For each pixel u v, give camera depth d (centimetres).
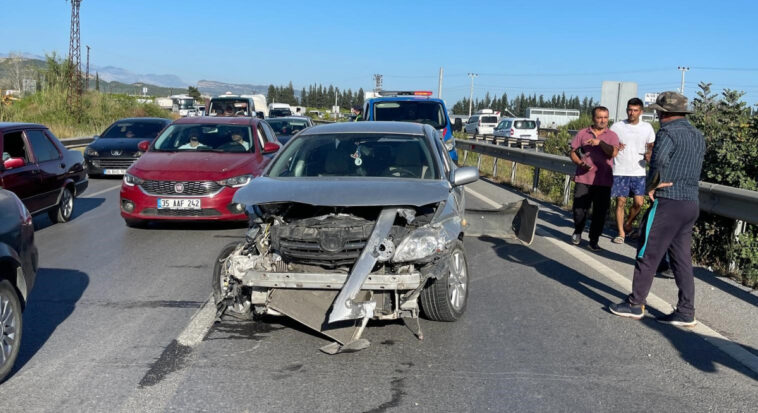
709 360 485
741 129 903
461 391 424
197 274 724
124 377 443
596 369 463
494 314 588
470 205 1247
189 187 937
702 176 909
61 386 428
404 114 1532
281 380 440
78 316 573
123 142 1728
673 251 565
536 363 473
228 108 2686
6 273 479
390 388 428
